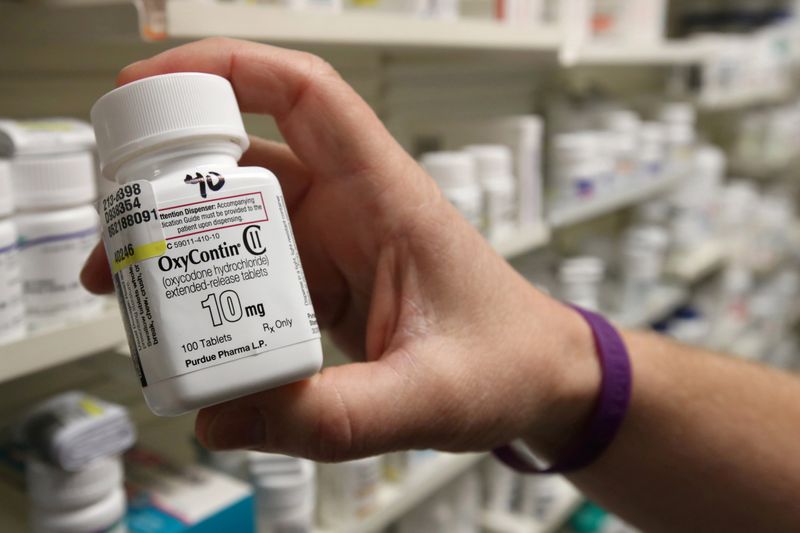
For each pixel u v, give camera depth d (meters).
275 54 0.43
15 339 0.52
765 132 2.27
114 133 0.36
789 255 2.51
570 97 1.49
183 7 0.50
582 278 1.35
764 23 2.14
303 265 0.53
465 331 0.44
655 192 1.70
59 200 0.56
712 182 1.86
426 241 0.43
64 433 0.60
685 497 0.58
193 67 0.42
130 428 0.65
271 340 0.35
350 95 0.44
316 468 0.91
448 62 1.15
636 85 1.94
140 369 0.35
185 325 0.34
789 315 2.56
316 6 0.67
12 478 0.67
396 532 1.19
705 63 1.71
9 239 0.52
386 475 1.01
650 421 0.57
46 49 0.71
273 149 0.51
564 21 1.04
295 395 0.37
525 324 0.48
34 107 0.71
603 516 1.62
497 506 1.34
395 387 0.40
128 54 0.74
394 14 0.73
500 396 0.45
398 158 0.44
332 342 0.60
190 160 0.36
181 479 0.73
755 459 0.57
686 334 1.87
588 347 0.53
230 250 0.35
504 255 1.01
